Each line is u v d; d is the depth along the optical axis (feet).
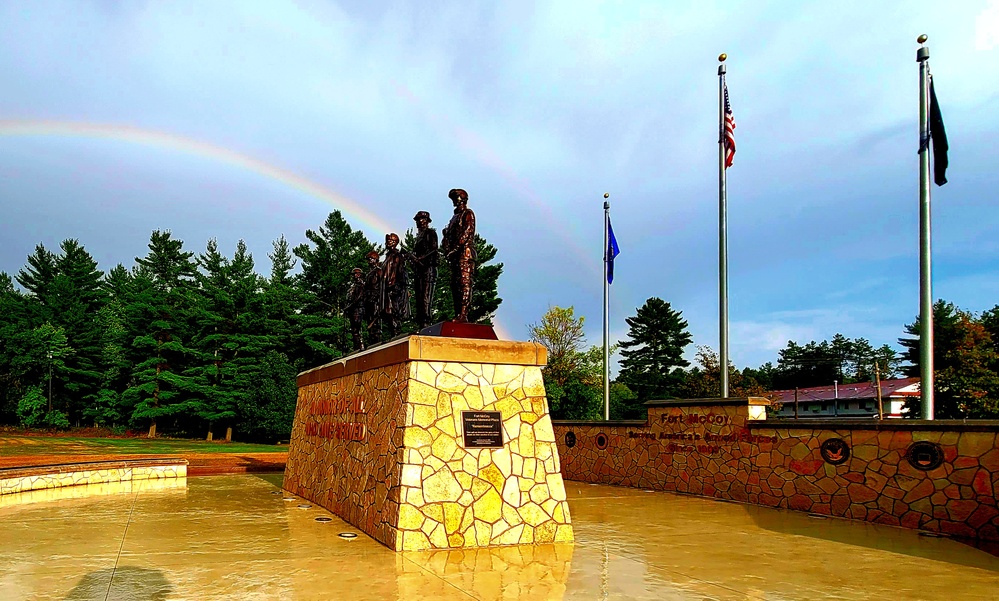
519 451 25.20
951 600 17.02
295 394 114.01
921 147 35.06
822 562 21.45
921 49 35.68
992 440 25.68
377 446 26.48
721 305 44.37
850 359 234.79
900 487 29.01
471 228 27.63
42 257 161.07
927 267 34.22
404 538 22.57
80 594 17.15
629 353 179.93
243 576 19.02
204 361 126.62
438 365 24.76
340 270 135.23
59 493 40.91
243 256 136.77
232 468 58.39
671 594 17.42
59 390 138.62
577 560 21.53
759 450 36.76
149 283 151.12
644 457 46.03
